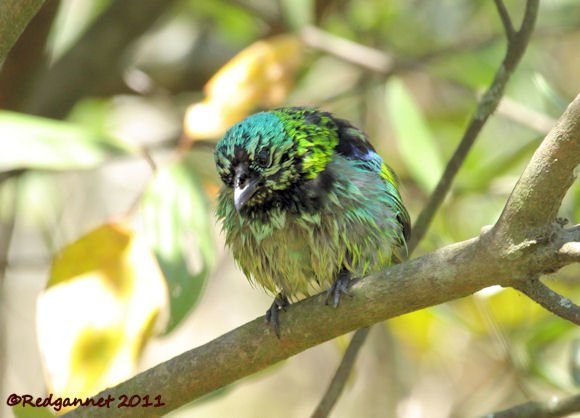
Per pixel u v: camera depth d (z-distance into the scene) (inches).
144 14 553.6
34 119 383.9
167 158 590.9
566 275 491.8
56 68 550.3
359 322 304.3
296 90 579.8
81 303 346.0
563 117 257.8
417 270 288.7
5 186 585.9
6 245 548.4
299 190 358.9
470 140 388.8
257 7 598.5
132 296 349.4
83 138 381.7
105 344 343.9
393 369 575.2
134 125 714.8
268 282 378.0
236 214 369.7
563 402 347.6
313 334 311.7
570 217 479.8
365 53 546.9
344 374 380.8
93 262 350.6
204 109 410.6
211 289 674.8
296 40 452.8
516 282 273.9
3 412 528.7
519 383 440.5
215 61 626.8
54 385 339.3
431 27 633.6
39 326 342.3
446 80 573.6
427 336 542.6
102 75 555.5
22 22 296.7
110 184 661.3
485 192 506.9
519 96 575.8
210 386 322.7
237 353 319.0
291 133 361.7
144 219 362.3
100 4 627.5
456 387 559.8
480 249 275.7
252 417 642.2
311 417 381.7
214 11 608.7
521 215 266.7
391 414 569.0
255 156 359.9
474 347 548.7
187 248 366.0
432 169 464.4
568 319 271.1
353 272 362.9
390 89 473.4
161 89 617.6
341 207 357.1
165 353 659.4
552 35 580.4
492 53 578.2
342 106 623.5
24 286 658.2
